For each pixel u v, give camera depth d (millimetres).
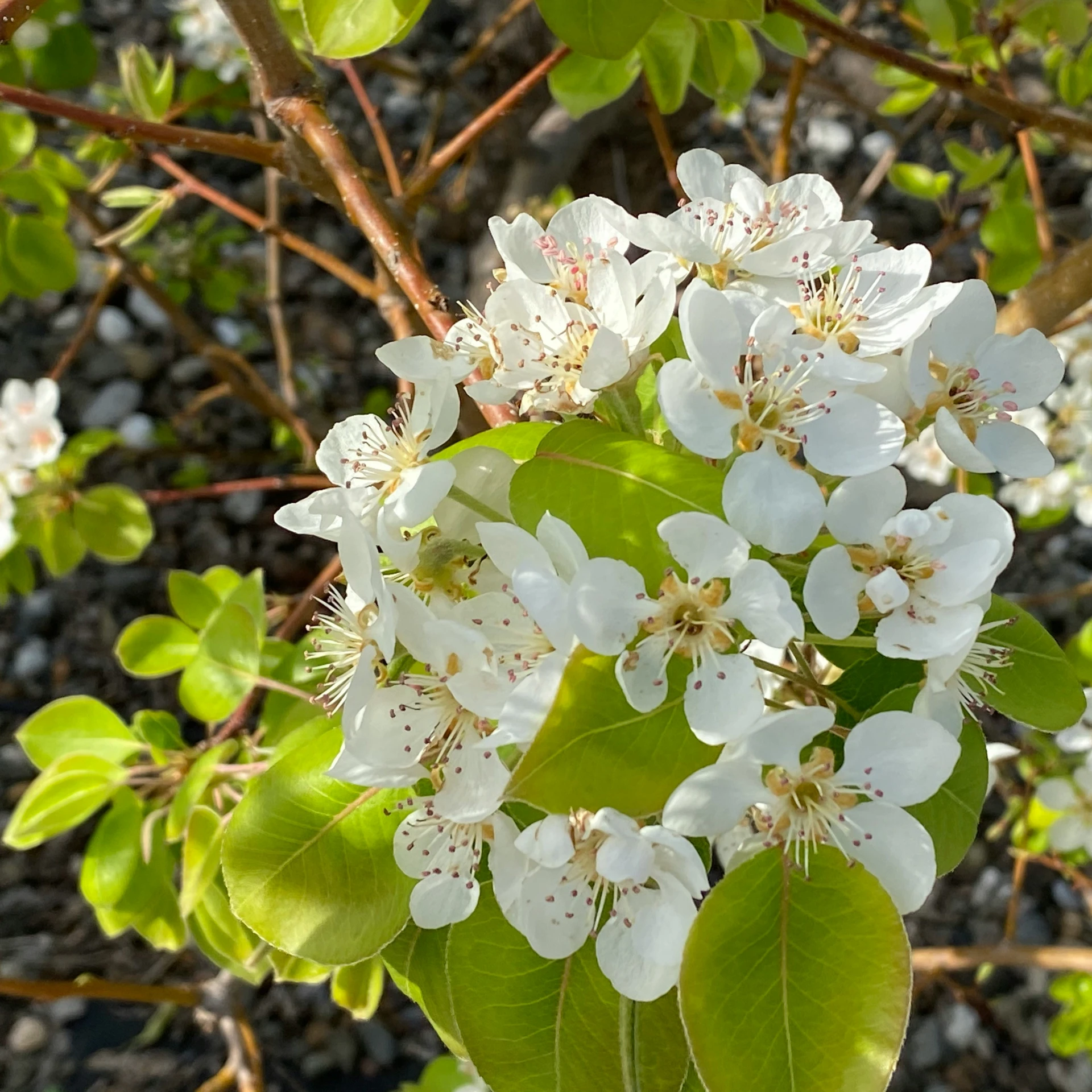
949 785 167
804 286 168
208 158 718
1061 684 177
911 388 159
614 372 153
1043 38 341
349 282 285
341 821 170
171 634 299
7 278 347
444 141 692
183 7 469
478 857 155
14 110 387
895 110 400
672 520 135
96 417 645
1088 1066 500
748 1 184
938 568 145
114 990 344
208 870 234
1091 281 253
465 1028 156
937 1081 509
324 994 528
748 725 133
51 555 394
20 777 568
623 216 167
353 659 169
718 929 138
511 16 442
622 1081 155
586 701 137
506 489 157
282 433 583
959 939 541
